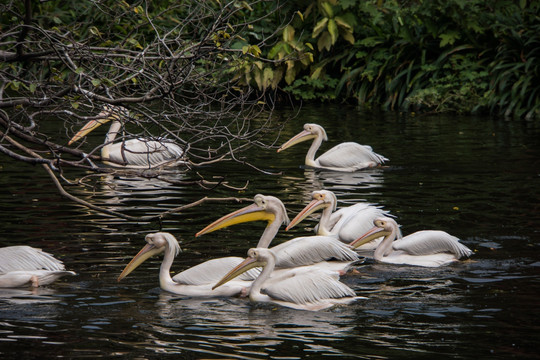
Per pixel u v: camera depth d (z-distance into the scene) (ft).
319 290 33.86
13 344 28.22
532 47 107.55
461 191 56.08
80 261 39.01
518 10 115.85
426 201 53.06
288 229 44.80
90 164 31.63
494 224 46.47
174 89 33.27
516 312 31.94
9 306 32.65
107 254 40.27
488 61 112.06
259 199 40.11
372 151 69.92
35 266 36.37
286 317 31.86
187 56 33.73
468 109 106.22
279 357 27.09
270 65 116.26
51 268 36.70
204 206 51.52
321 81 118.42
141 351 27.68
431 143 78.64
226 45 36.47
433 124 94.17
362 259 41.27
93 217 47.73
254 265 35.01
